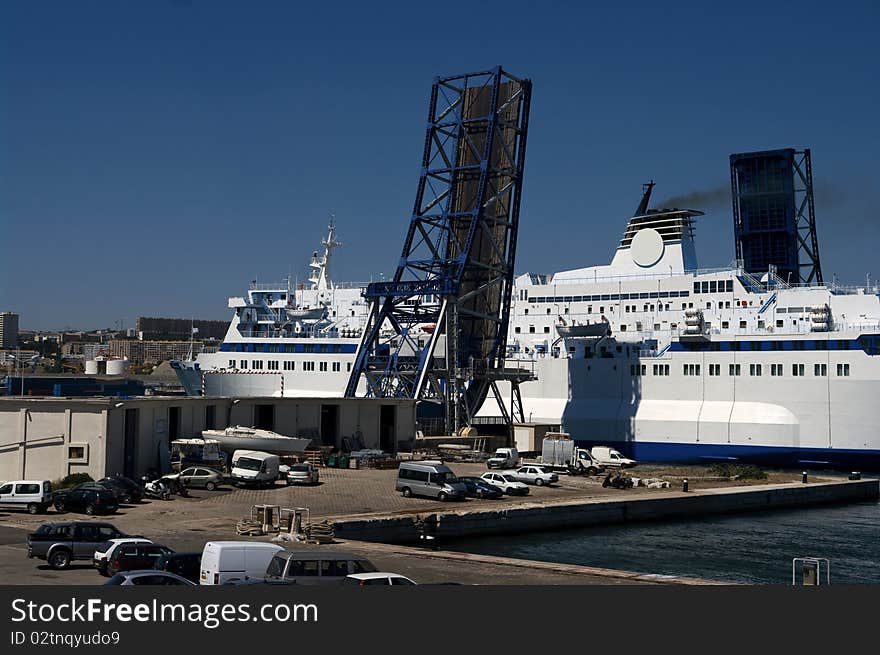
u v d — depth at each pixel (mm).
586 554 48594
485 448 90062
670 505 62406
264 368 107688
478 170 89438
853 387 83688
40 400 55344
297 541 39812
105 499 45781
